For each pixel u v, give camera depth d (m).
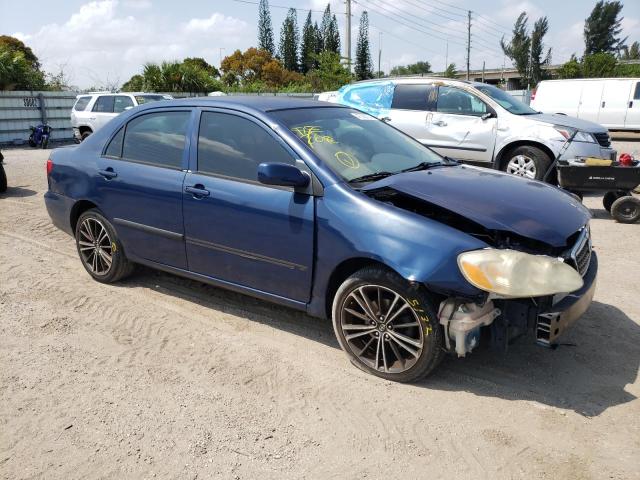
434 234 3.16
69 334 4.15
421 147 4.65
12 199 8.80
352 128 4.29
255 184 3.84
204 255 4.19
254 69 50.34
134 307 4.61
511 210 3.34
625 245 6.38
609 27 84.62
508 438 2.92
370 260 3.40
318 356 3.81
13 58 20.86
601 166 7.24
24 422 3.10
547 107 19.41
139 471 2.71
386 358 3.46
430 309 3.18
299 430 3.01
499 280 2.95
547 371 3.58
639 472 2.66
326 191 3.52
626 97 18.25
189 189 4.13
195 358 3.79
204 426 3.05
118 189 4.65
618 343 3.96
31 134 18.58
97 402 3.28
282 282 3.79
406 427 3.02
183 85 26.05
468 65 71.81
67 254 6.03
